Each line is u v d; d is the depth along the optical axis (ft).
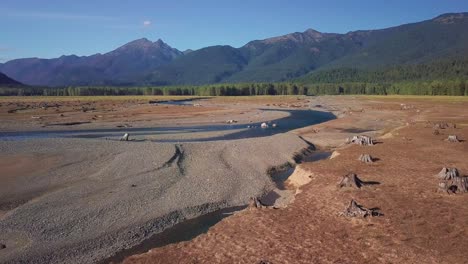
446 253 77.05
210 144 200.13
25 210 106.63
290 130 280.72
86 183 132.05
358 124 297.12
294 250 81.66
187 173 147.54
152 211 109.29
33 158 165.48
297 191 124.36
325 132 257.34
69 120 343.46
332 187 121.70
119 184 131.34
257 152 185.57
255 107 493.36
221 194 126.11
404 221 92.99
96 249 88.07
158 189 127.13
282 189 136.87
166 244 92.07
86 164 155.94
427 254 76.95
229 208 116.37
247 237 89.20
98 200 115.65
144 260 80.18
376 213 97.96
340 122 309.42
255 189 133.59
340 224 93.66
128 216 105.29
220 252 82.53
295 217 99.76
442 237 83.97
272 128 293.64
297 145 202.69
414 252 77.97
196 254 82.12
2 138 247.09
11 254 83.71
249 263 77.30
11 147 189.78
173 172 146.72
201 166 157.58
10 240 90.17
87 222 100.42
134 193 122.62
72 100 637.30
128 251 88.17
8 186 128.77
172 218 106.52
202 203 117.29
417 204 103.96
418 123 277.23
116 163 156.87
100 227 98.17
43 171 145.79
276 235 89.40
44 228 96.17
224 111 428.97
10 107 469.98
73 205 111.14
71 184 131.34
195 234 97.71
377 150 177.27
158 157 167.94
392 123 304.91
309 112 423.23
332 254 79.15
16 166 152.76
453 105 451.53
